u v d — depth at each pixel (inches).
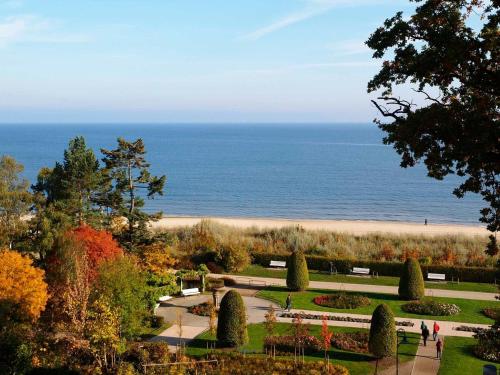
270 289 1974.7
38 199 1979.6
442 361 1309.1
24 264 1360.7
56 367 1150.3
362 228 3405.5
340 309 1734.7
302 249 2453.2
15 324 1284.4
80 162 2094.0
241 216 4261.8
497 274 2044.8
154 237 1982.0
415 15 632.4
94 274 1416.1
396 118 676.7
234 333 1364.4
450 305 1732.3
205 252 2288.4
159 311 1710.1
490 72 628.1
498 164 630.5
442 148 648.4
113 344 1172.5
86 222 2006.6
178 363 1211.9
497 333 742.5
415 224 3722.9
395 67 658.8
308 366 1232.2
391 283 2063.2
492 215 668.7
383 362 1302.9
